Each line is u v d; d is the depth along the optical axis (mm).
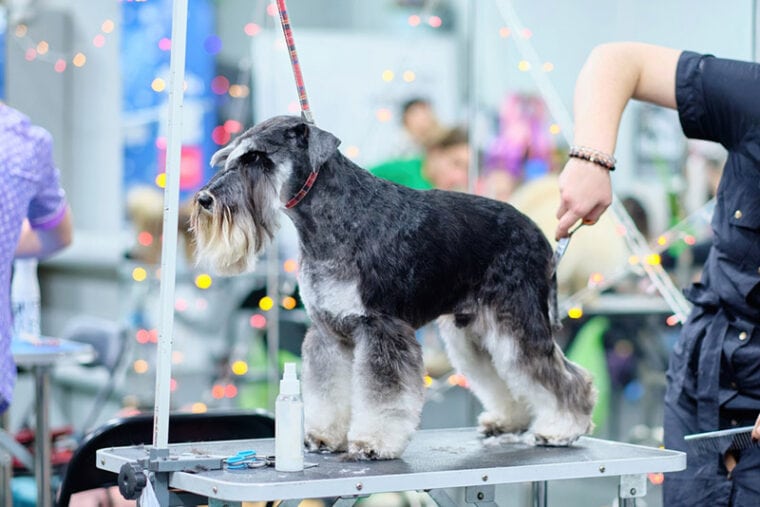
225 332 6727
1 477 3961
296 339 5961
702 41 4695
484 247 2467
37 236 3191
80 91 7289
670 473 2658
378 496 4973
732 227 2529
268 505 3170
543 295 2523
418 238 2359
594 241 5602
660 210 5633
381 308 2295
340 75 6445
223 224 2266
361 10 6973
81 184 7316
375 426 2260
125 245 6938
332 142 2250
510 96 6078
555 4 5875
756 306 2506
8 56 7016
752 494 2508
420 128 6426
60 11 7238
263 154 2303
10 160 2549
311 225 2305
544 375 2480
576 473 2240
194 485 2029
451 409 5371
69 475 2844
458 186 6340
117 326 5418
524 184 6047
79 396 7082
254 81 6539
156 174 6898
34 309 4316
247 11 6969
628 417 5781
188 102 6723
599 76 2545
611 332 5727
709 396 2561
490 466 2188
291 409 2117
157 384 2111
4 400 2449
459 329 2670
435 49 6520
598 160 2422
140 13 6879
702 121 2541
